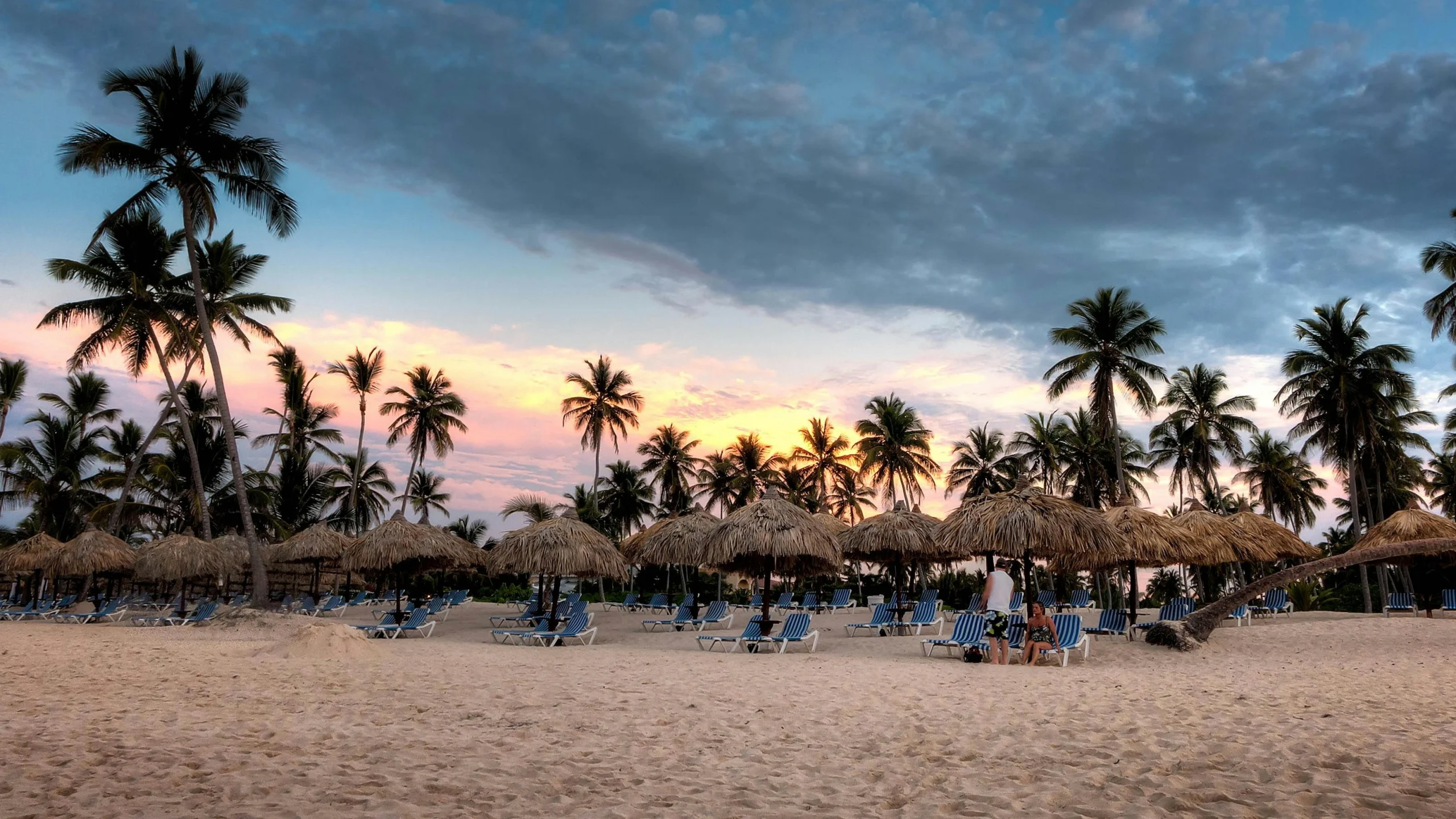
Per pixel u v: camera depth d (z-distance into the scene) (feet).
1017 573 91.91
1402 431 118.32
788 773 18.48
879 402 143.43
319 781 17.30
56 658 40.01
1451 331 90.07
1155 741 20.75
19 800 15.60
